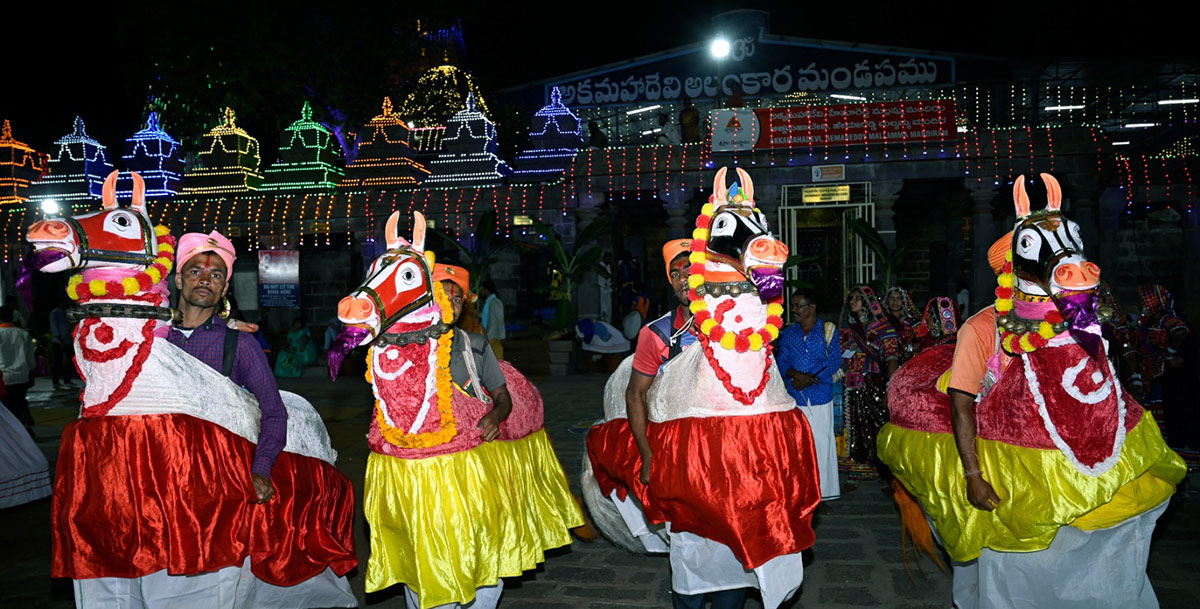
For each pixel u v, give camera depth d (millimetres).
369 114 24328
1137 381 7102
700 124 23562
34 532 6008
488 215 15125
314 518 3771
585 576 4797
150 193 21500
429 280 3564
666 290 21906
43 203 19953
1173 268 18406
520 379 4320
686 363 3414
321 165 21281
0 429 6461
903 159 16609
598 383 14609
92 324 3277
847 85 23359
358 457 8477
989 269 16562
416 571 3477
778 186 17172
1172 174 15859
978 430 3484
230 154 21250
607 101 24812
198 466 3291
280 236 19391
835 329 6160
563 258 16203
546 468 4305
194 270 3463
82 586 3305
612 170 17797
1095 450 3275
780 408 3402
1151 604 3488
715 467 3285
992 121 21531
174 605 3340
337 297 20406
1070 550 3367
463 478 3527
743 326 3291
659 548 4184
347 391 14477
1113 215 16234
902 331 6703
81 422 3281
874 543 5301
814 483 3455
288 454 3725
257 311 20047
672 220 17688
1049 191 3418
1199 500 6207
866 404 6711
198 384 3355
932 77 22875
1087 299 3301
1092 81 21312
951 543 3631
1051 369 3322
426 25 23891
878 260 16578
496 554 3586
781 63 23750
